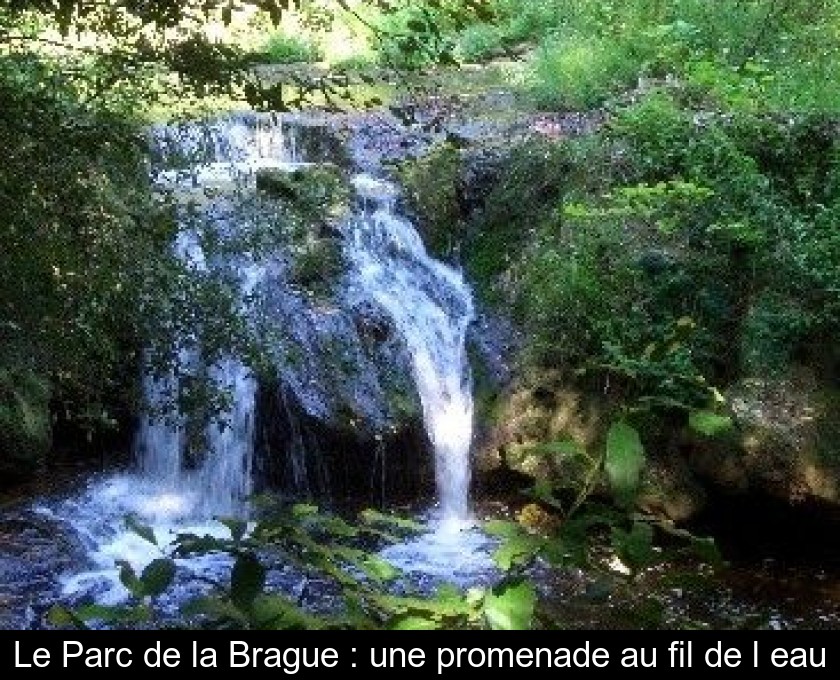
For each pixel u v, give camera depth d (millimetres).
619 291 8758
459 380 9188
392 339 8922
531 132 10500
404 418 8617
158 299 5434
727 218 8688
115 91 4852
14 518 7535
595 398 8391
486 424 8828
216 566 6750
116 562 1376
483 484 8797
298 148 10203
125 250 5137
